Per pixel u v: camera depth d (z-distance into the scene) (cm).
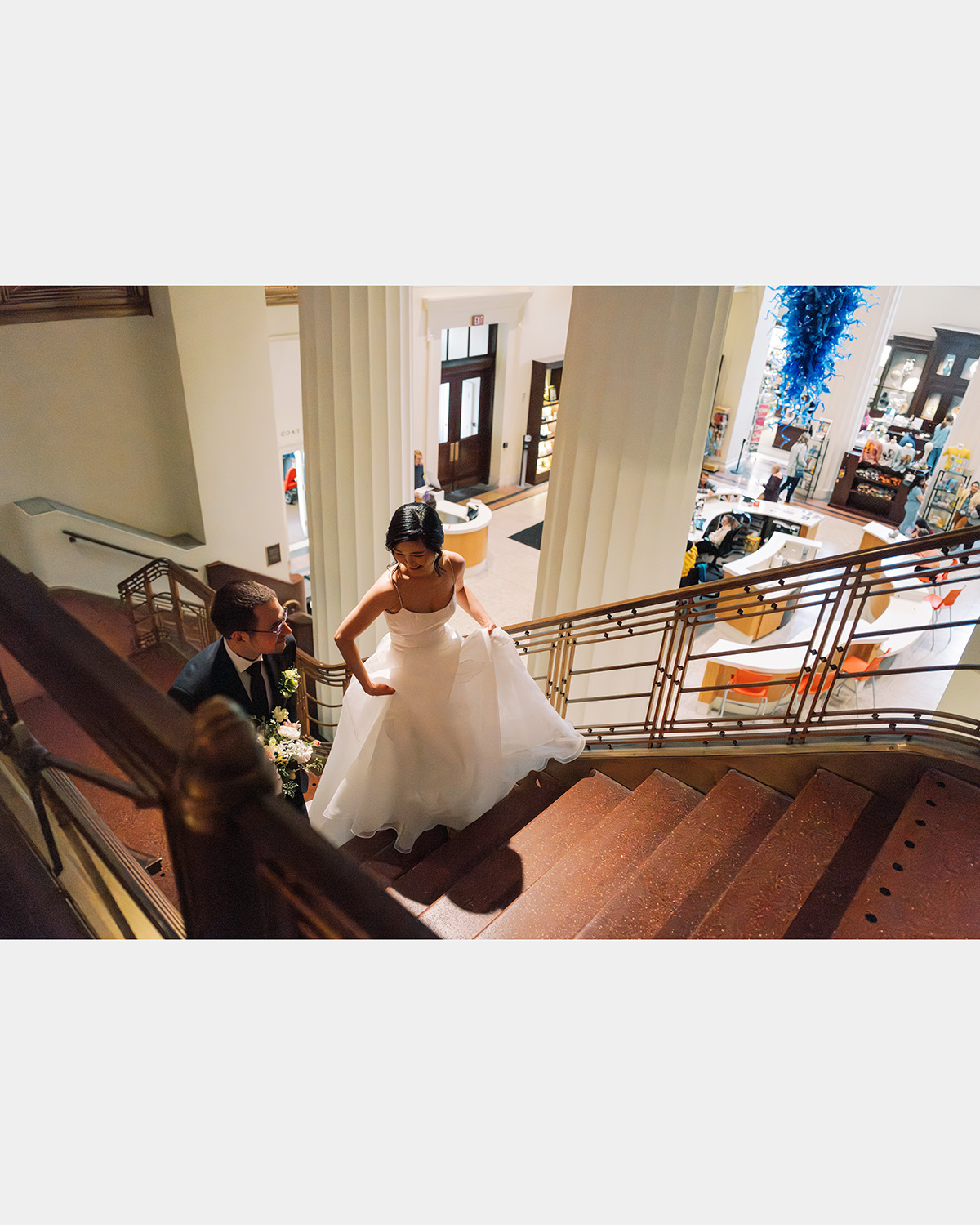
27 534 834
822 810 308
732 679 784
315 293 587
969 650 432
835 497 1512
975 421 1339
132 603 920
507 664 339
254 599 255
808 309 532
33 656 69
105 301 827
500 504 1468
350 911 57
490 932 287
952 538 271
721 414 1639
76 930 146
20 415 817
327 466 652
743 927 259
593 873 317
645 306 401
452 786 349
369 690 309
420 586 296
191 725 61
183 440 927
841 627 312
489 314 1348
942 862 266
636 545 453
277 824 60
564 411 461
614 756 394
